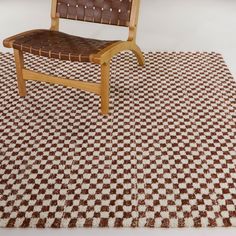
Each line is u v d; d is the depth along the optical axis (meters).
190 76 2.71
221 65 2.86
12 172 1.80
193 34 3.56
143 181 1.74
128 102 2.39
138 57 2.77
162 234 1.48
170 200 1.63
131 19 2.45
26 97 2.45
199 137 2.04
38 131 2.11
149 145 1.99
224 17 4.01
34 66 2.87
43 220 1.53
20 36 2.26
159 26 3.79
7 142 2.01
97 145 1.99
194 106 2.33
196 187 1.70
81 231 1.50
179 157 1.90
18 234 1.48
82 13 2.54
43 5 4.45
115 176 1.77
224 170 1.80
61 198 1.64
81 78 2.69
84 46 2.16
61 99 2.43
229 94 2.45
